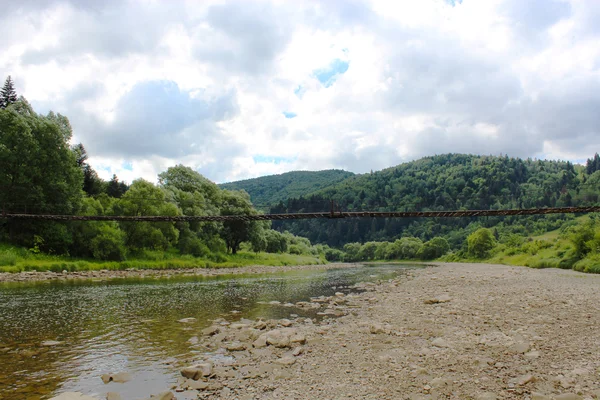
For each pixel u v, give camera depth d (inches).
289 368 406.3
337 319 686.5
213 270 2214.6
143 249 2309.3
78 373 401.4
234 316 720.3
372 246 7003.0
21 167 1824.6
